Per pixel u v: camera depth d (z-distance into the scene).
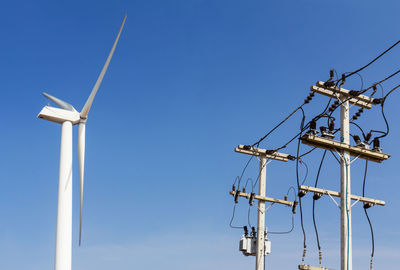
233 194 26.12
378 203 19.17
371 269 18.72
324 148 18.88
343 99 18.98
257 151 26.22
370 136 19.23
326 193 18.91
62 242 19.75
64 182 20.52
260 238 25.31
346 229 18.06
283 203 25.88
